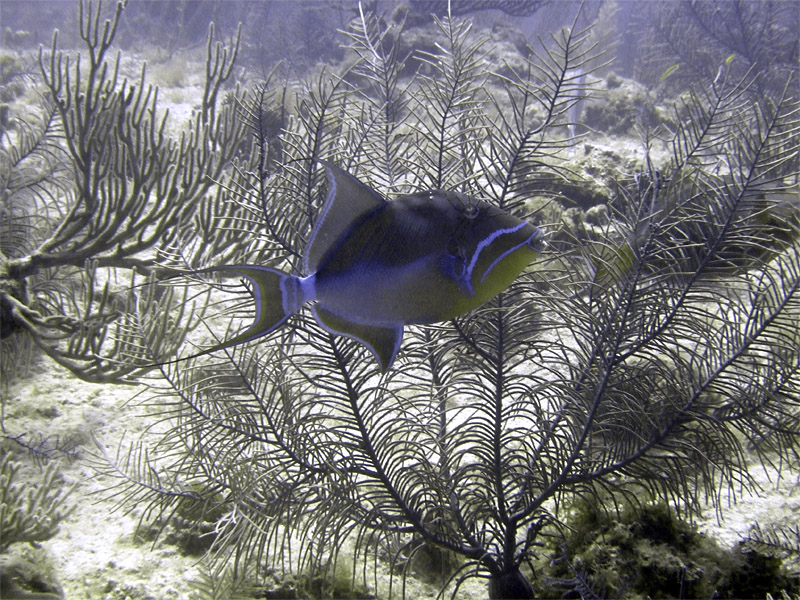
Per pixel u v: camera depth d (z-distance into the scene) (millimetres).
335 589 3742
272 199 3105
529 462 3311
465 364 3426
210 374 3816
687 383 3104
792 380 3029
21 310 4879
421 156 3502
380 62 3637
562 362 3238
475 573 3420
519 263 1779
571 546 3861
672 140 2988
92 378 4887
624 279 2898
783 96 2652
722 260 2805
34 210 7902
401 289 1650
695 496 3531
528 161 2934
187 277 3168
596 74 18156
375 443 3275
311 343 3002
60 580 3723
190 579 3795
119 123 5230
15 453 4848
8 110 13047
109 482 4660
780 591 3504
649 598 3500
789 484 4391
